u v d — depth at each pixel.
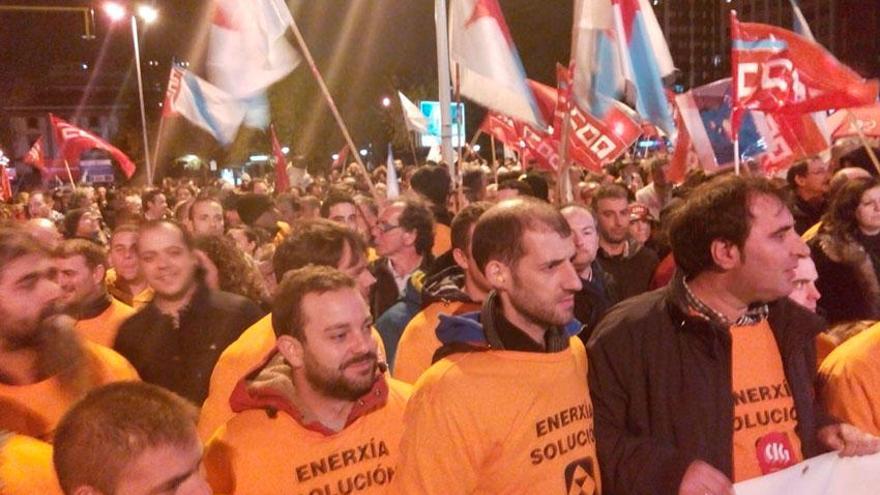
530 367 2.53
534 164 14.16
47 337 2.67
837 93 6.72
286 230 8.41
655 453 2.59
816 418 2.86
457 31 6.47
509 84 6.38
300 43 5.70
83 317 4.43
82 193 12.13
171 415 1.89
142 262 4.17
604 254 5.98
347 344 2.60
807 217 7.56
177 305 4.22
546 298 2.47
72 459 1.83
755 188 2.66
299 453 2.65
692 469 2.54
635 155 20.89
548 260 2.46
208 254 4.87
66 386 2.70
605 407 2.75
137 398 1.90
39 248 2.65
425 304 3.84
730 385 2.68
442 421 2.46
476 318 2.69
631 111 7.95
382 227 5.01
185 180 20.22
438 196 7.32
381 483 2.73
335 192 7.29
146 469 1.82
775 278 2.63
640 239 6.16
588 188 9.50
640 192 10.72
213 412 3.40
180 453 1.86
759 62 6.86
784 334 2.80
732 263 2.65
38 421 2.65
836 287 5.38
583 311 4.44
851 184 5.40
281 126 39.00
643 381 2.71
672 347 2.71
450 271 4.01
